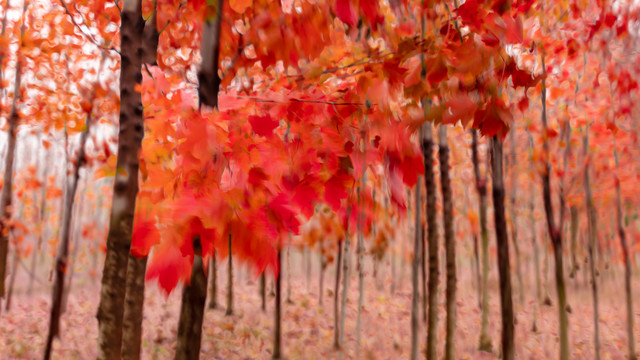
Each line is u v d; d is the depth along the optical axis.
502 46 1.48
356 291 12.88
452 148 9.28
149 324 7.78
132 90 1.71
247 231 1.40
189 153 1.37
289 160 1.78
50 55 4.49
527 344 7.96
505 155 7.81
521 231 14.91
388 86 1.81
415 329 5.32
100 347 1.67
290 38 1.79
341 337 6.17
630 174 5.75
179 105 1.51
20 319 8.23
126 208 1.68
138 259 2.41
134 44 1.77
